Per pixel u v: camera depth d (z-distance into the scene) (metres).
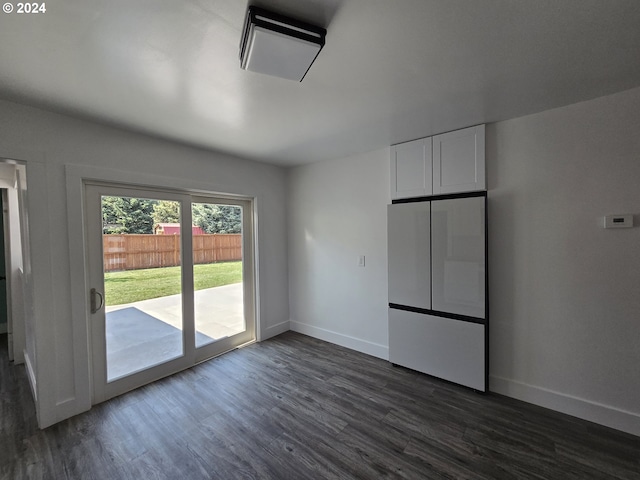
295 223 4.00
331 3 1.11
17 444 1.89
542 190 2.22
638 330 1.92
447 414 2.19
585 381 2.10
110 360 2.48
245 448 1.86
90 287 2.36
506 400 2.36
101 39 1.30
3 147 1.87
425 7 1.13
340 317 3.57
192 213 3.10
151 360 2.75
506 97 1.97
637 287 1.92
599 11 1.17
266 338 3.80
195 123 2.33
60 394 2.13
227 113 2.15
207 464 1.73
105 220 2.45
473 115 2.26
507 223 2.38
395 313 2.97
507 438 1.92
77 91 1.78
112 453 1.82
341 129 2.52
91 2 1.08
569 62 1.56
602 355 2.03
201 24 1.22
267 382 2.69
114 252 2.51
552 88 1.85
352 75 1.67
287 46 1.26
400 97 1.95
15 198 3.07
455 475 1.64
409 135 2.69
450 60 1.53
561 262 2.17
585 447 1.83
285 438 1.95
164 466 1.72
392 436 1.96
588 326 2.08
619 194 1.95
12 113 1.91
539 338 2.27
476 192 2.47
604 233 2.01
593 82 1.78
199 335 3.16
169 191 2.88
